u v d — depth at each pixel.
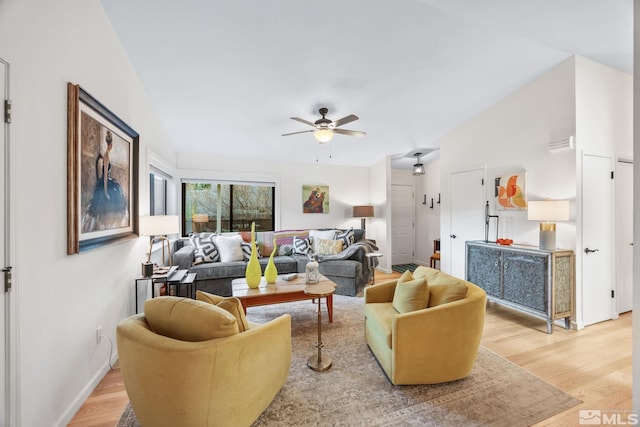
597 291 2.86
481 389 1.78
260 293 2.56
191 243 4.12
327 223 5.84
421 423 1.49
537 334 2.62
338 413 1.57
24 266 1.25
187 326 1.31
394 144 4.82
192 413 1.23
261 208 5.43
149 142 3.08
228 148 4.75
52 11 1.44
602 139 2.87
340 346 2.37
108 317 2.06
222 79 2.78
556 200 2.74
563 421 1.52
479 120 3.76
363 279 4.10
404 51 2.46
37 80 1.33
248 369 1.36
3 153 1.15
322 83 2.91
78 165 1.62
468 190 3.93
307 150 4.99
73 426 1.51
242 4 1.90
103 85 1.98
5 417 1.15
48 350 1.40
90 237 1.77
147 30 2.13
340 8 1.95
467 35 2.30
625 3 1.92
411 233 6.46
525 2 1.91
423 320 1.74
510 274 2.99
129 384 1.32
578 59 2.69
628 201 3.10
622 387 1.81
